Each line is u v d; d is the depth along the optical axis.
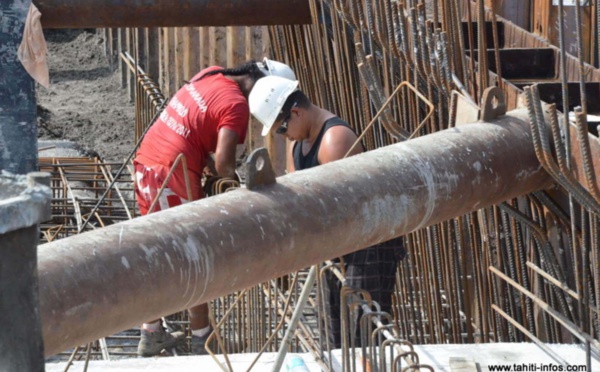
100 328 8.50
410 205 11.48
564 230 15.70
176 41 50.62
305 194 10.48
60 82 62.91
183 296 9.20
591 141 13.21
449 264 19.84
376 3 19.06
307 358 15.32
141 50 58.19
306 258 10.49
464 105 14.67
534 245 17.27
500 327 18.48
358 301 12.37
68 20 26.19
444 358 15.38
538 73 22.83
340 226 10.62
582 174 13.37
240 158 43.38
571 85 19.56
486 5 28.02
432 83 17.22
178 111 21.27
